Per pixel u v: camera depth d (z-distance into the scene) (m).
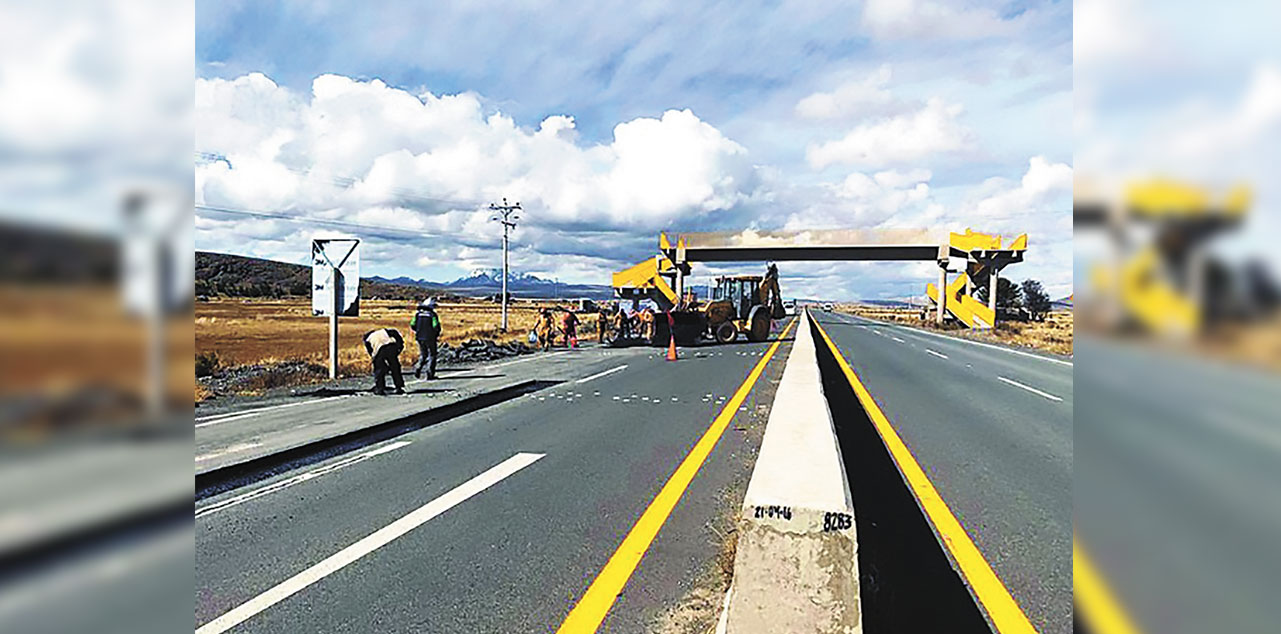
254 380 15.37
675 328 29.91
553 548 5.38
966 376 18.22
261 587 4.67
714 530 5.79
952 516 6.13
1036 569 4.93
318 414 11.27
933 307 64.44
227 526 5.89
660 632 4.07
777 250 51.91
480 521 6.02
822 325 57.81
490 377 17.22
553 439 9.48
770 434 4.86
